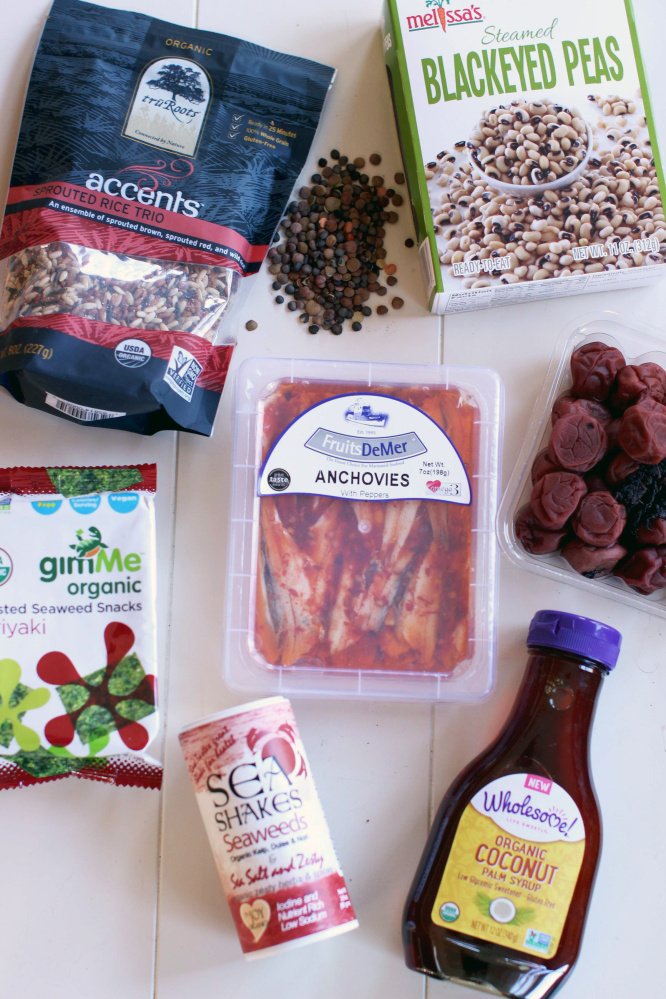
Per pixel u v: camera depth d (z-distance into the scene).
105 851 0.72
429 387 0.74
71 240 0.71
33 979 0.70
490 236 0.72
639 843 0.73
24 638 0.70
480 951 0.63
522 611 0.76
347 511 0.73
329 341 0.79
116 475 0.73
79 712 0.70
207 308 0.73
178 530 0.76
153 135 0.74
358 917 0.71
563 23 0.73
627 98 0.73
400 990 0.71
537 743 0.65
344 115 0.80
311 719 0.74
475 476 0.74
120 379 0.68
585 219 0.73
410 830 0.73
